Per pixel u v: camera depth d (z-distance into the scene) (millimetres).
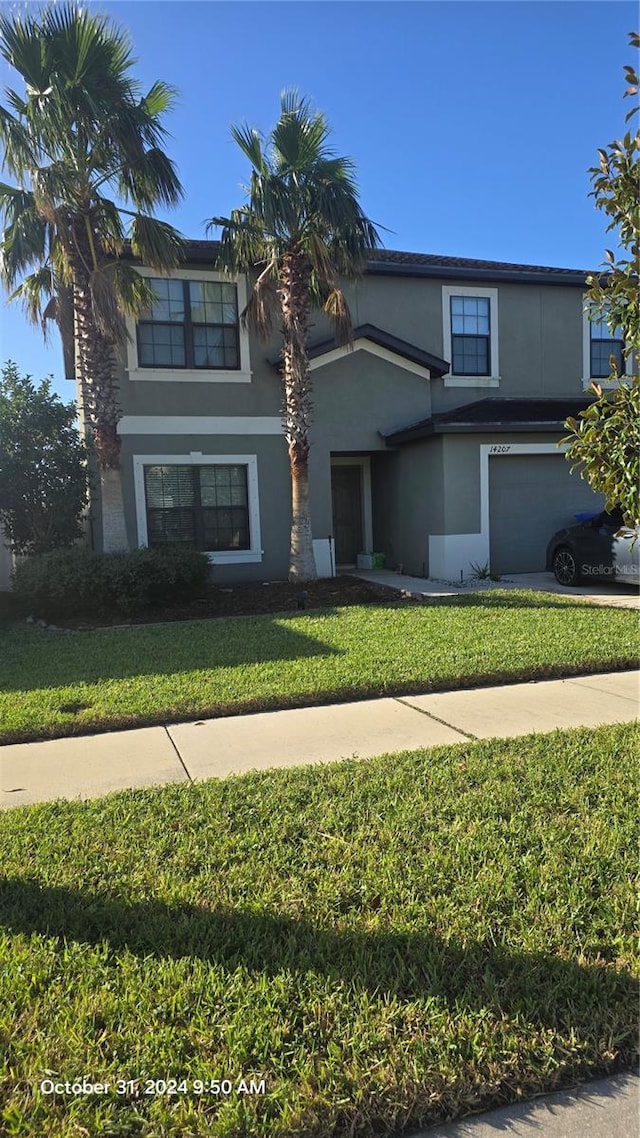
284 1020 2332
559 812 3809
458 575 13828
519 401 15812
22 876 3275
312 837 3584
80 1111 2021
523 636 8094
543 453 14320
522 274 15852
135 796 4168
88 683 6641
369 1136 1983
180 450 13711
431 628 8656
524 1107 2070
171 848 3516
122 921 2906
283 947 2725
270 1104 2043
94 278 10766
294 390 12484
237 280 13859
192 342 13727
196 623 9805
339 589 12328
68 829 3736
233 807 3965
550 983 2480
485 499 13945
